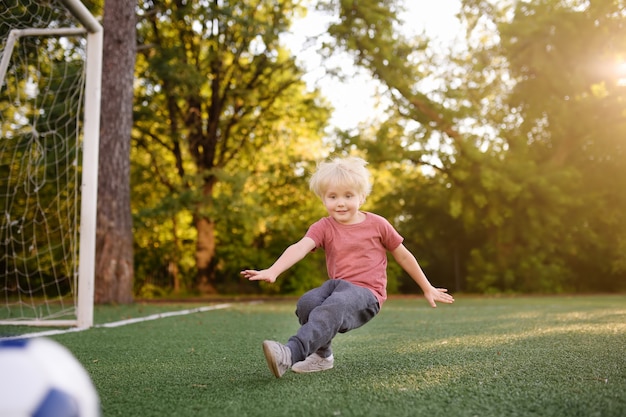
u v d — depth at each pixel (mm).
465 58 15516
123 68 8875
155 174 16250
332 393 2188
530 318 6051
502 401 2029
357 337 4312
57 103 8391
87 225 5461
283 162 16828
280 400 2078
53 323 5410
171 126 14773
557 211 14164
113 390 2316
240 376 2605
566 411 1879
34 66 7398
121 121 8883
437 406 1964
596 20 14219
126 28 8867
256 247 16625
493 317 6359
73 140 9961
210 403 2057
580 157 15266
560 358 3008
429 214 15961
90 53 5812
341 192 2697
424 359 3070
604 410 1883
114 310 7617
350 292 2506
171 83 13773
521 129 15484
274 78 16203
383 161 14648
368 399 2078
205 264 15555
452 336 4316
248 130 16062
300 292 15602
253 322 5812
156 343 3947
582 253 15008
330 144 14977
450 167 14492
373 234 2709
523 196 14070
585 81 14289
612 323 5160
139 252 16094
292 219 16797
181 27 14812
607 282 15383
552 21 13961
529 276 14312
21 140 7762
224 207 14219
